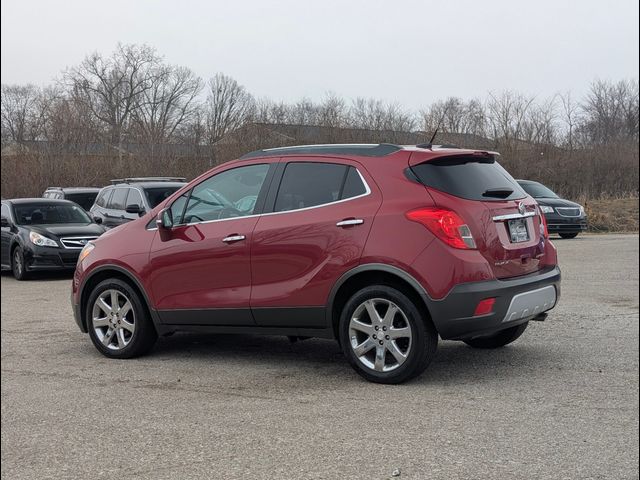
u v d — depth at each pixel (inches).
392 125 1235.9
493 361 253.1
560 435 177.6
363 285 231.8
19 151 1285.7
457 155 228.1
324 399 212.5
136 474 160.9
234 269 249.4
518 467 158.4
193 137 1395.2
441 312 212.4
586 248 693.9
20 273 571.5
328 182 238.1
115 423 196.9
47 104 1421.0
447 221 214.5
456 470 157.2
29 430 193.0
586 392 213.0
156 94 1969.7
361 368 227.3
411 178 224.1
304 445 175.0
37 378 247.4
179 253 260.4
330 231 230.7
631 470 155.9
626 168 1299.2
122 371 254.8
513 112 1338.6
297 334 241.1
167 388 230.7
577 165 1300.4
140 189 646.5
